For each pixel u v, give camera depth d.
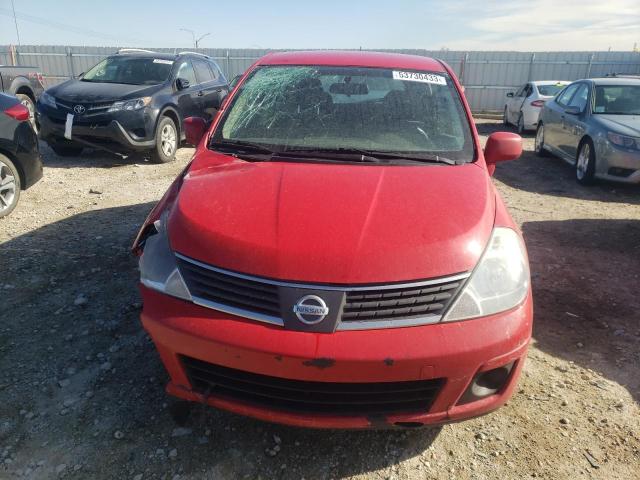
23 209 5.61
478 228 2.30
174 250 2.29
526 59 20.14
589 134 7.49
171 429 2.51
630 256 4.89
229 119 3.36
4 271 4.06
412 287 2.07
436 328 2.05
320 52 3.94
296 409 2.14
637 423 2.63
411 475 2.30
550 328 3.52
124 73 8.79
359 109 3.30
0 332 3.23
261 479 2.27
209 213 2.36
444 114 3.29
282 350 1.99
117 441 2.43
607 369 3.07
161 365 2.97
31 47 21.53
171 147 8.48
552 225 5.78
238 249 2.16
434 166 2.86
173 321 2.15
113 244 4.68
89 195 6.25
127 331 3.29
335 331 2.02
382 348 1.98
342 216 2.29
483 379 2.15
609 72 19.94
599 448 2.46
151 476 2.25
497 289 2.18
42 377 2.84
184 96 8.83
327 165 2.82
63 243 4.67
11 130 5.25
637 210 6.49
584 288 4.15
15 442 2.40
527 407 2.72
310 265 2.08
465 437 2.51
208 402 2.22
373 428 2.12
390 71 3.58
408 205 2.39
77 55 21.48
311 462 2.36
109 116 7.63
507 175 8.41
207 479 2.25
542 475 2.31
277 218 2.29
